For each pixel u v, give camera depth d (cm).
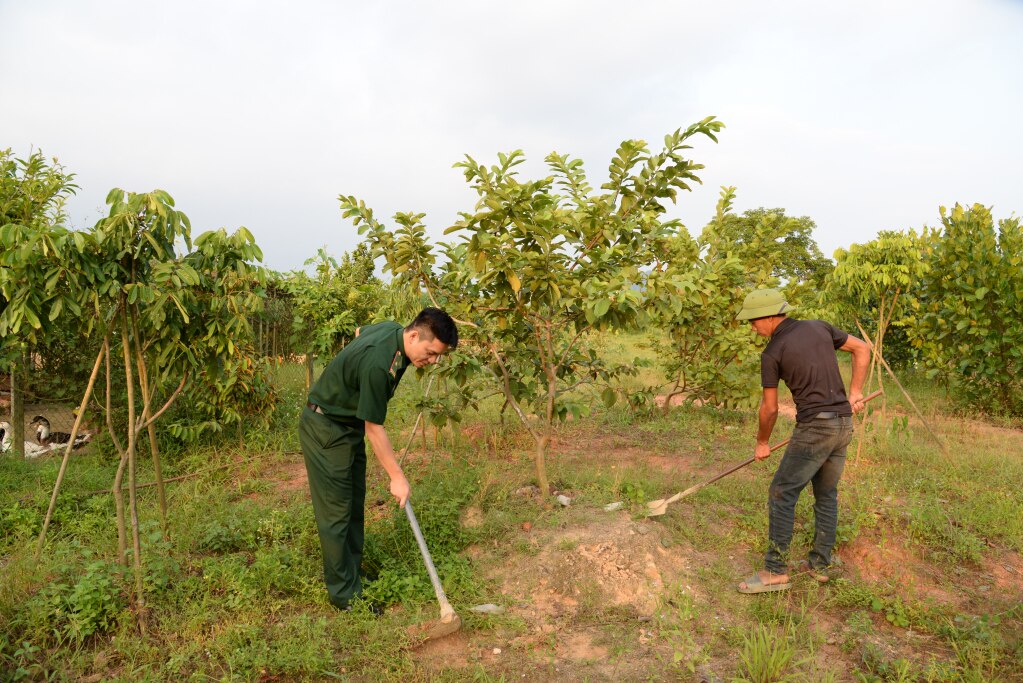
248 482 557
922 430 730
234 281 447
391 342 341
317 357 873
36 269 326
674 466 589
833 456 390
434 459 595
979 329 830
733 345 745
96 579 345
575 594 377
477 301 477
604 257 412
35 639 318
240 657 307
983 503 496
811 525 448
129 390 360
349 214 461
